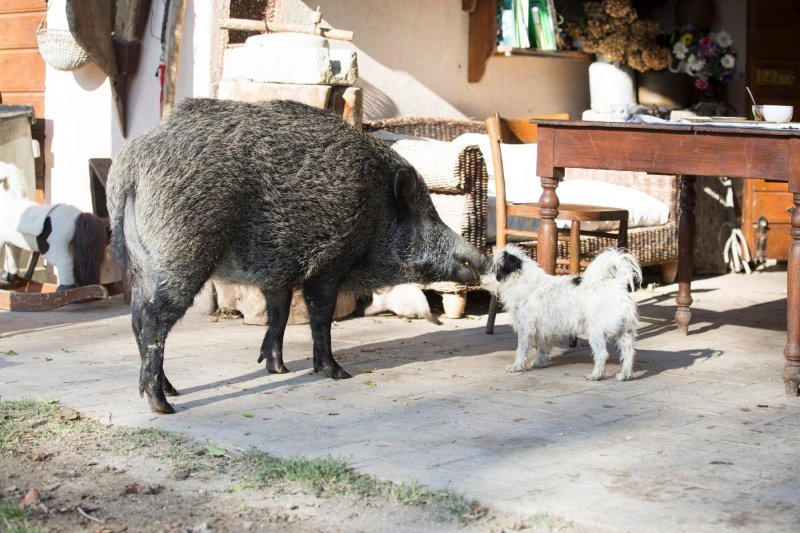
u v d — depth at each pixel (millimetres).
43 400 4387
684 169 4727
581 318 4883
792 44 9641
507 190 7383
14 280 7383
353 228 4738
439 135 8211
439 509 3113
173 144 4250
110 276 7254
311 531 2980
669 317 6707
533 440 3861
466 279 5168
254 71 6414
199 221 4215
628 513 3072
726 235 8906
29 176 8180
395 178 4898
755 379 4938
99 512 3145
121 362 5258
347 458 3611
